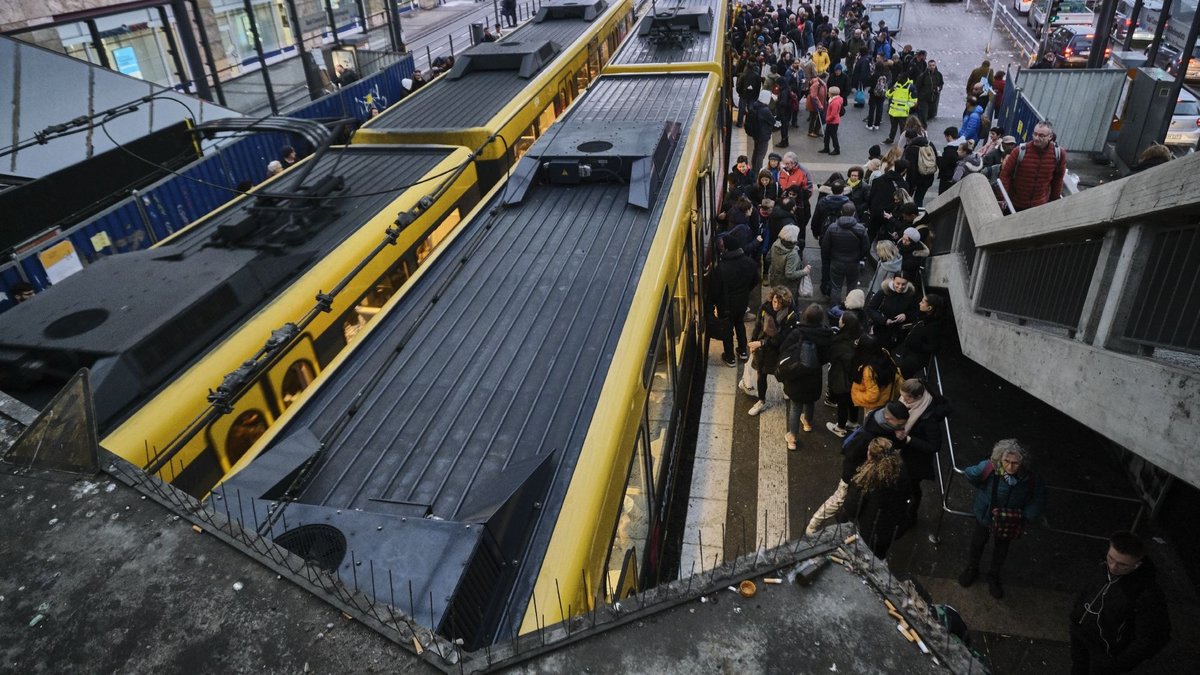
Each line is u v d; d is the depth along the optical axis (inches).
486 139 379.6
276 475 163.9
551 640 81.7
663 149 323.3
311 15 1001.5
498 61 494.6
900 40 1104.8
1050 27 917.8
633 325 215.3
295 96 909.8
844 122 748.0
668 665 78.9
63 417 120.7
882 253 371.9
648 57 529.3
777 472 302.2
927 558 252.7
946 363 353.4
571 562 146.8
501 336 221.3
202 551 98.5
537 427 184.5
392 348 219.0
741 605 84.9
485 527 141.3
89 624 89.1
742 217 379.2
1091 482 274.7
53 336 206.5
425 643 83.3
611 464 173.2
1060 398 201.5
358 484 168.9
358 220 303.3
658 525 238.4
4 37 442.3
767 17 976.9
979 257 299.9
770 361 315.9
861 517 218.1
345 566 131.1
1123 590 171.9
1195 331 152.8
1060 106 618.2
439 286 249.4
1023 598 233.5
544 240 273.1
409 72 895.7
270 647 84.7
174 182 469.7
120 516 105.0
